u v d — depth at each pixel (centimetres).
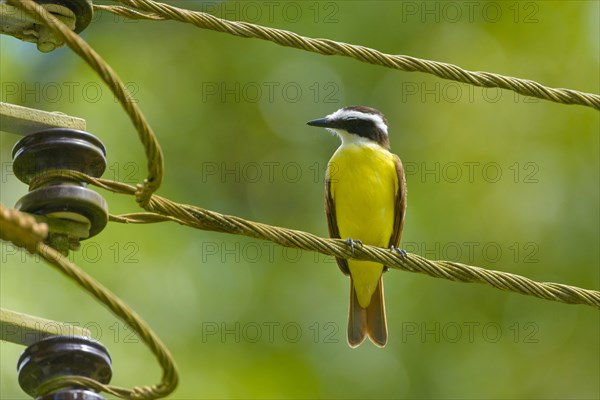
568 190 1595
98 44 1694
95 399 650
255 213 1638
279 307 1465
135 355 1279
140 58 1694
